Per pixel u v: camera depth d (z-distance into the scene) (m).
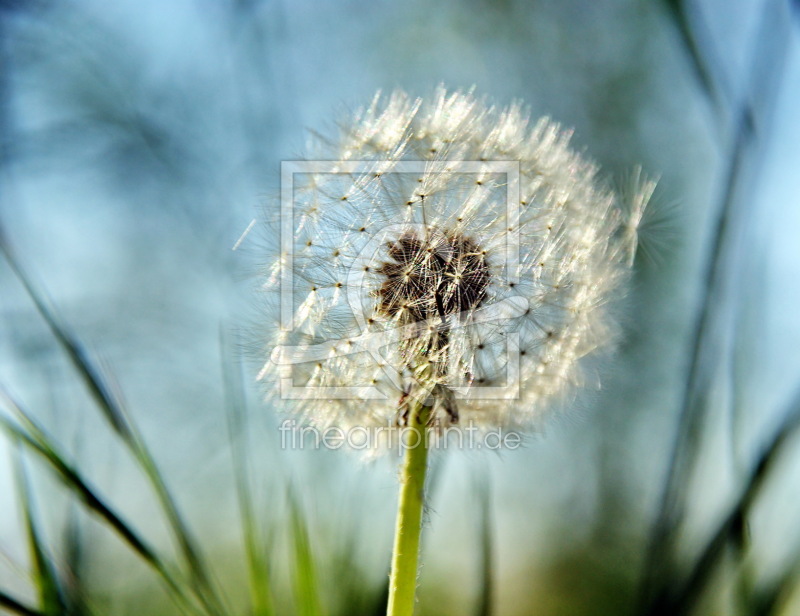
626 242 0.31
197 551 0.31
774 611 0.30
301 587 0.30
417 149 0.30
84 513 0.31
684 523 0.30
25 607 0.29
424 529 0.30
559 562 0.48
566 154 0.31
